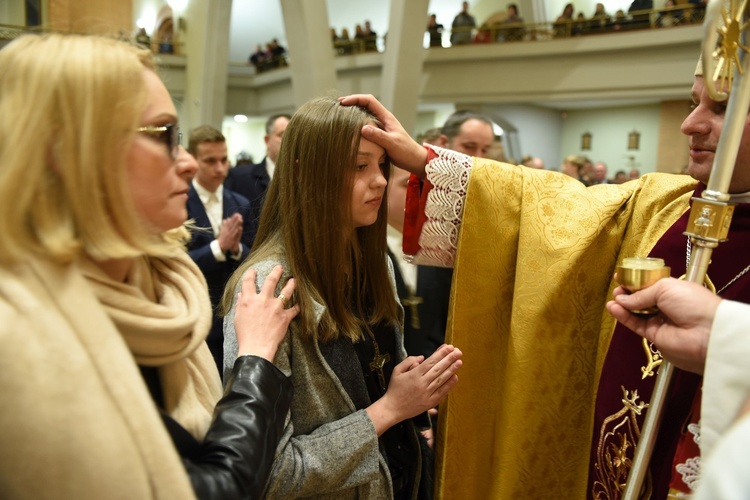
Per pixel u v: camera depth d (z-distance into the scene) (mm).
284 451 1105
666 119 12812
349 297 1355
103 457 684
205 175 3195
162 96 901
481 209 1516
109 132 794
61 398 681
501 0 15320
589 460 1423
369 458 1181
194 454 890
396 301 1483
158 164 882
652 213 1400
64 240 760
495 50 11297
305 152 1256
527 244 1467
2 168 744
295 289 1227
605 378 1361
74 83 776
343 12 16625
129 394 735
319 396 1217
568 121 14312
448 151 1524
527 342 1441
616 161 13773
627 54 10273
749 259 1186
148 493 711
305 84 10094
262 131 18828
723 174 978
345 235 1304
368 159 1290
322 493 1169
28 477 664
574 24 10727
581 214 1454
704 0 9656
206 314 979
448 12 16094
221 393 1086
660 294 951
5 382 666
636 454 1097
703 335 908
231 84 15672
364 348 1356
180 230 1062
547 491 1473
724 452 409
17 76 778
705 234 988
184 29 14039
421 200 1554
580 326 1449
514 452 1458
